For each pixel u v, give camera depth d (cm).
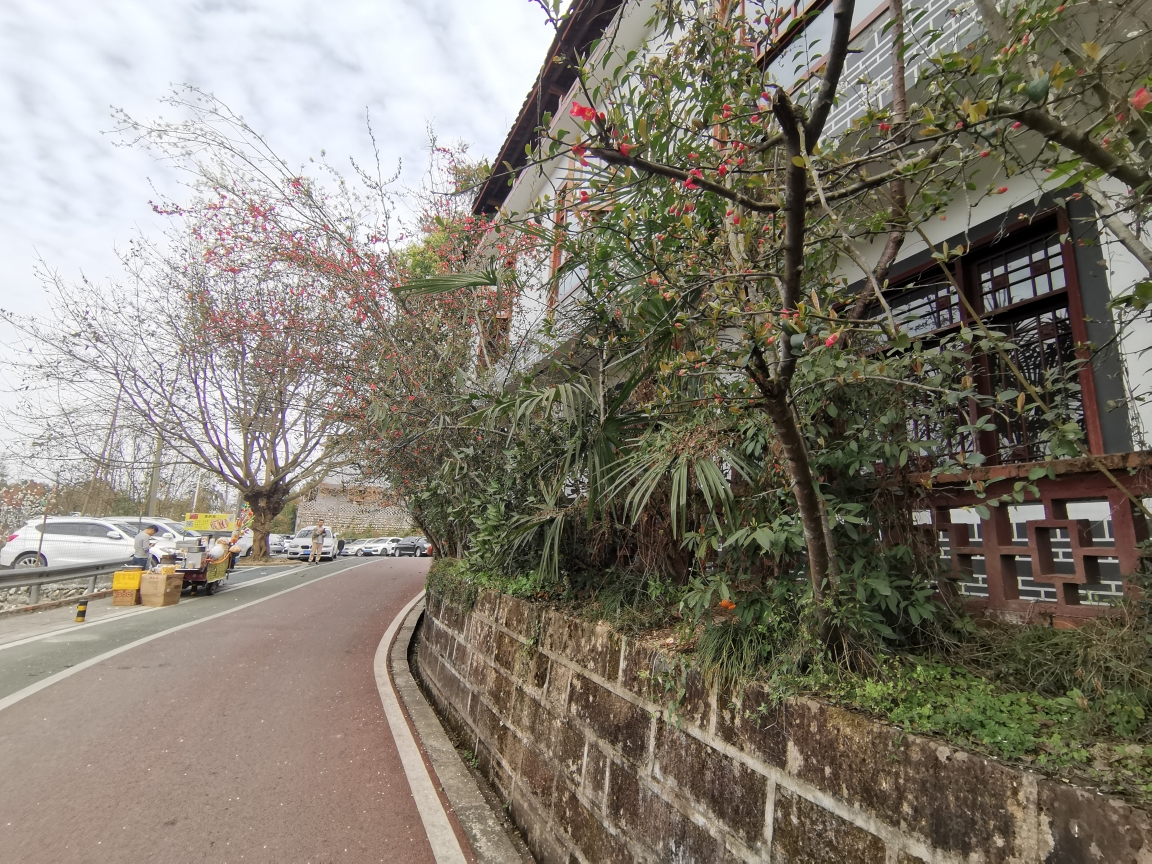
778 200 271
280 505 2395
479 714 499
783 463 269
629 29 650
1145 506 217
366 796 405
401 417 701
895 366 257
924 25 389
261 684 650
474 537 571
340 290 797
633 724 294
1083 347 275
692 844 242
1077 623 229
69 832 346
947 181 286
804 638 230
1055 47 255
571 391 377
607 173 310
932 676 214
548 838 346
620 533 424
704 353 249
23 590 1209
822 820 193
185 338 1320
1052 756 157
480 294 754
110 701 575
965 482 266
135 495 2120
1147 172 181
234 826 359
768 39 332
